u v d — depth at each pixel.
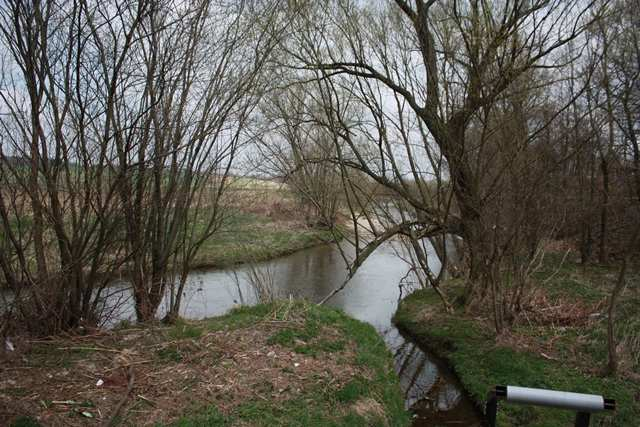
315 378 4.87
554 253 12.85
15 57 4.42
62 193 5.05
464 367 6.77
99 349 4.86
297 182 8.73
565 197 8.09
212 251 13.81
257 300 8.52
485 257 7.25
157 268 6.09
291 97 8.27
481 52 6.74
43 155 4.71
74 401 3.86
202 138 5.80
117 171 5.33
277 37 6.56
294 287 12.06
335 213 9.87
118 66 4.84
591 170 10.89
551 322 7.53
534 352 6.59
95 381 4.23
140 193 5.64
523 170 6.57
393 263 15.75
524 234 7.06
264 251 15.23
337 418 4.27
